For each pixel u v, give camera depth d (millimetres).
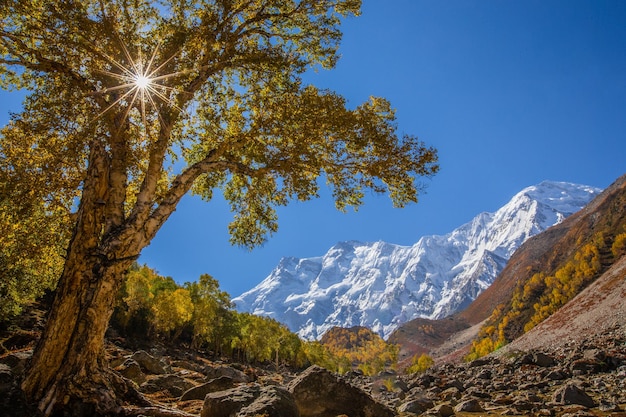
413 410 16234
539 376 24719
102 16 13320
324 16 16500
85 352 10133
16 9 12531
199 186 18062
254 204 16984
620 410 13836
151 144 13531
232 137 14234
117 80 13922
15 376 9359
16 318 38781
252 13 16297
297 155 13281
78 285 10477
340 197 15180
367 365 144750
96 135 13289
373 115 14062
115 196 12164
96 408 9805
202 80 14594
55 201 14562
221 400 11297
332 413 12703
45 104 13203
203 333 90750
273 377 46156
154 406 11523
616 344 35344
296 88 14141
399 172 13859
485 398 19359
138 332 79562
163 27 14438
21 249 16391
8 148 14492
